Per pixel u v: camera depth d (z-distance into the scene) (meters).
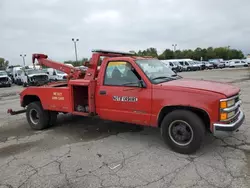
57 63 6.26
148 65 4.37
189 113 3.59
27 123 6.49
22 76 22.00
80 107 5.02
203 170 3.20
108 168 3.40
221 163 3.38
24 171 3.42
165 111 3.93
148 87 3.90
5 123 6.55
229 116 3.46
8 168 3.55
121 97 4.22
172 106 3.76
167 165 3.40
